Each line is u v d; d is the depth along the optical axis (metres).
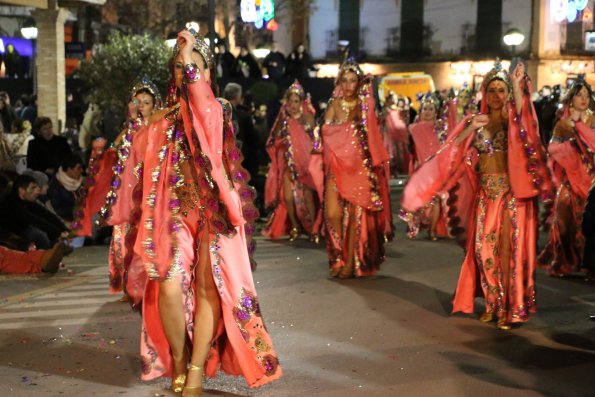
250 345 5.10
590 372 5.71
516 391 5.31
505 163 6.84
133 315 7.19
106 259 9.87
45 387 5.34
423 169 6.75
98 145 8.08
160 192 5.05
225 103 5.20
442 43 43.50
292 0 41.34
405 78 29.86
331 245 8.80
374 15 44.38
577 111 8.61
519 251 6.80
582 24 41.09
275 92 18.27
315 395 5.21
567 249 8.85
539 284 8.61
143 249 5.02
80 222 8.18
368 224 8.72
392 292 8.10
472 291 7.11
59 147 11.70
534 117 6.79
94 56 16.81
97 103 16.69
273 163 11.60
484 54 42.38
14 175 9.88
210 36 14.77
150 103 7.09
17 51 24.14
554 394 5.27
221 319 5.16
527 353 6.16
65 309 7.39
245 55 24.11
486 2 42.12
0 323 6.89
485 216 6.91
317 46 45.06
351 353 6.11
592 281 8.72
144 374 5.21
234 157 5.23
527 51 41.28
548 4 40.97
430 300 7.79
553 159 8.76
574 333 6.71
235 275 5.07
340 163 8.63
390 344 6.35
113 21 32.59
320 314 7.23
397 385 5.41
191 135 4.91
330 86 22.70
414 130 12.59
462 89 12.07
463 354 6.11
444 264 9.55
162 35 32.25
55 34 17.56
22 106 19.14
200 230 5.04
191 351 5.25
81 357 5.98
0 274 8.80
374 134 8.57
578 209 8.77
